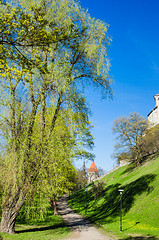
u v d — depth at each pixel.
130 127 45.66
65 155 14.66
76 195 59.97
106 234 16.53
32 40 8.16
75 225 21.28
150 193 24.47
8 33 7.61
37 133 13.26
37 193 12.99
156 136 43.31
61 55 13.42
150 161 39.00
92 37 14.67
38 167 12.64
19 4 12.24
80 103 14.75
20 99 13.10
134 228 17.47
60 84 13.41
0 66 7.79
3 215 12.84
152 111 60.44
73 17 14.31
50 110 13.89
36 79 12.94
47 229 16.22
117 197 31.80
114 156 47.06
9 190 12.53
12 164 12.14
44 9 12.66
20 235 11.97
